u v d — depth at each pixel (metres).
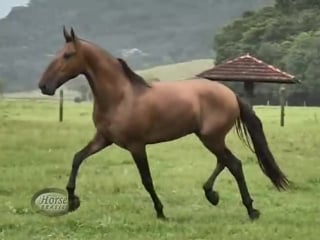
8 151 18.19
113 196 11.96
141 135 9.62
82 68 9.57
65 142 20.75
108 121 9.59
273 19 93.62
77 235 8.90
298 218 10.23
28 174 14.17
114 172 14.87
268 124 30.89
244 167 16.11
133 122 9.54
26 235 8.83
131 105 9.55
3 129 24.84
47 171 14.73
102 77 9.55
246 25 97.25
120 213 10.45
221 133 10.13
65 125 28.00
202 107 10.02
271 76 23.52
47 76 9.46
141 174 9.80
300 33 87.31
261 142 10.31
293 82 23.75
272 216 10.38
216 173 10.54
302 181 13.95
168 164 16.55
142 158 9.70
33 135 22.53
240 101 10.38
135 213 10.52
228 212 10.73
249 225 9.66
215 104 10.08
